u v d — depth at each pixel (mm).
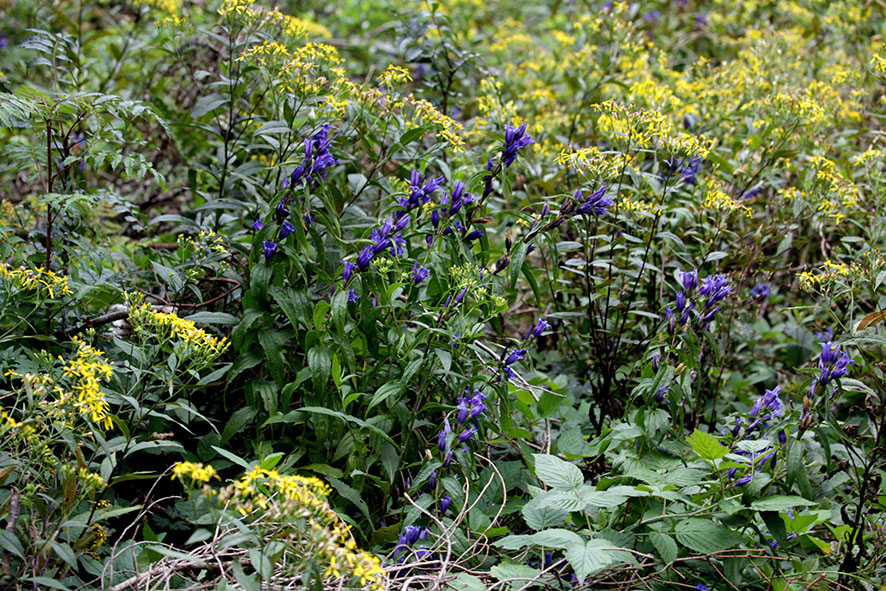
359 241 3424
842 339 3223
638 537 3041
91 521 2570
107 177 5594
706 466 3047
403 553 2879
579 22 6141
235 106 4375
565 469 3008
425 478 2971
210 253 3553
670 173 3914
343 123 4027
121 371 3133
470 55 5043
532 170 4801
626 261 4098
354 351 3393
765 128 4582
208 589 2605
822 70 5918
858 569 3043
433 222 3307
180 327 2896
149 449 3197
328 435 3207
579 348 4488
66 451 2912
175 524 3135
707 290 3100
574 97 6059
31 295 3123
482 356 3799
